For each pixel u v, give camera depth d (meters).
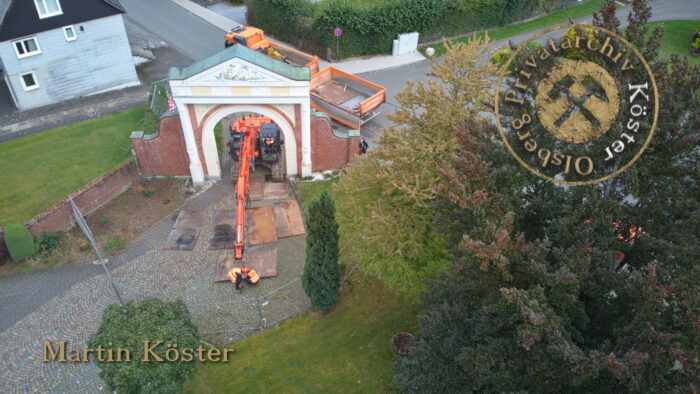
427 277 23.95
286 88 31.09
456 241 20.70
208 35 54.25
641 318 16.27
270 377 24.36
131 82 46.19
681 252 17.14
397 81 46.88
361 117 38.53
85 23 41.47
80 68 43.25
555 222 19.53
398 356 25.00
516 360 17.55
